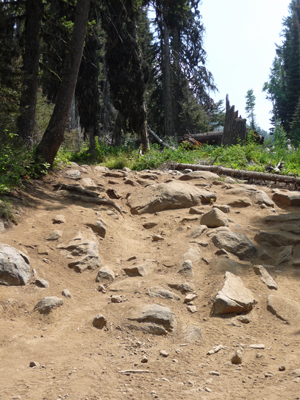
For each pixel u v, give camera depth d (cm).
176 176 1053
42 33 1217
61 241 564
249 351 340
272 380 284
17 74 992
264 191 894
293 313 407
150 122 2727
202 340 363
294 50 5544
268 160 1234
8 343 338
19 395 258
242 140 1633
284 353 328
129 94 1550
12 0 1118
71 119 3070
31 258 504
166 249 584
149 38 2600
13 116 999
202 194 806
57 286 459
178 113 2675
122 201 833
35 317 391
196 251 552
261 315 414
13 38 1153
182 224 683
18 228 587
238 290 446
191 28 2492
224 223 646
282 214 699
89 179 934
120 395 268
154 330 376
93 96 1645
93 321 385
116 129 2075
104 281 487
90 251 537
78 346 343
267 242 592
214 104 2966
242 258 547
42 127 1719
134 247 605
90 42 1572
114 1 1305
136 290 456
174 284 469
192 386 282
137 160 1336
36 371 295
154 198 782
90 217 669
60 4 1251
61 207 706
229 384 283
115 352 337
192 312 420
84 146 2386
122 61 1519
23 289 440
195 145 1691
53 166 966
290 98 5406
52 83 1476
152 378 295
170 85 2491
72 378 285
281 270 517
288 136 4203
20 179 763
